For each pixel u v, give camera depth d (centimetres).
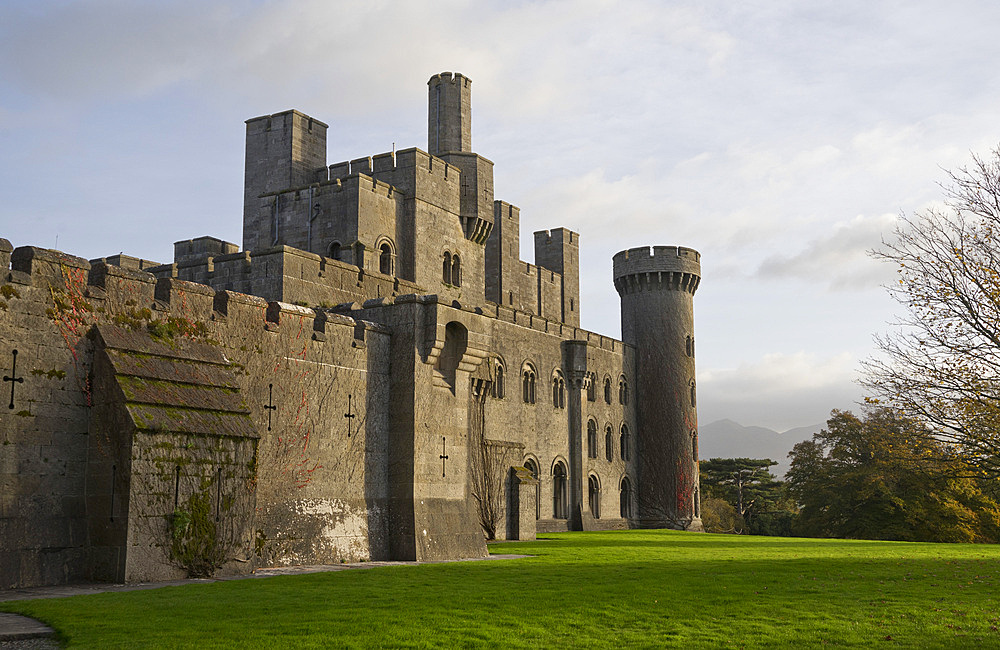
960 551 3788
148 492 2195
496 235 6806
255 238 5403
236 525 2412
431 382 3275
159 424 2234
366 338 3164
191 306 2544
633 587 2075
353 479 3039
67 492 2188
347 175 5375
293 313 2884
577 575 2375
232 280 3838
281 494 2761
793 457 7950
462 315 3366
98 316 2305
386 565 2805
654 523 7175
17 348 2120
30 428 2123
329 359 3000
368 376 3156
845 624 1583
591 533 5772
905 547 4166
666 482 7206
